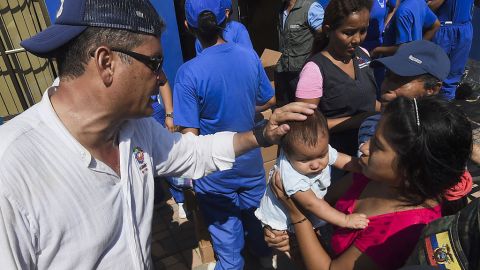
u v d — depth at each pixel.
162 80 1.30
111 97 1.16
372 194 1.50
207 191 2.57
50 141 1.11
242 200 2.70
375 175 1.35
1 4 3.66
